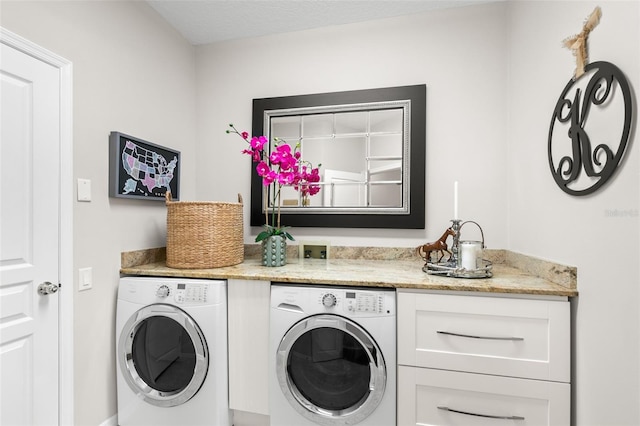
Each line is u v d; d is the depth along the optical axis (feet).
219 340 5.26
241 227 6.53
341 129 7.20
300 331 4.95
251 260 7.06
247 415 5.61
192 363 5.41
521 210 5.73
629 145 3.19
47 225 4.55
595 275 3.72
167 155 6.87
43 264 4.50
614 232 3.40
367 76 7.08
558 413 4.22
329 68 7.29
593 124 3.71
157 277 5.67
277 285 5.24
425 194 6.75
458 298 4.56
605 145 3.50
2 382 4.07
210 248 5.85
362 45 7.12
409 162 6.73
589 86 3.77
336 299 4.87
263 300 5.29
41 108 4.49
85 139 5.13
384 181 6.96
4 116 4.08
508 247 6.33
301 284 5.30
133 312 5.47
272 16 6.91
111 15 5.66
